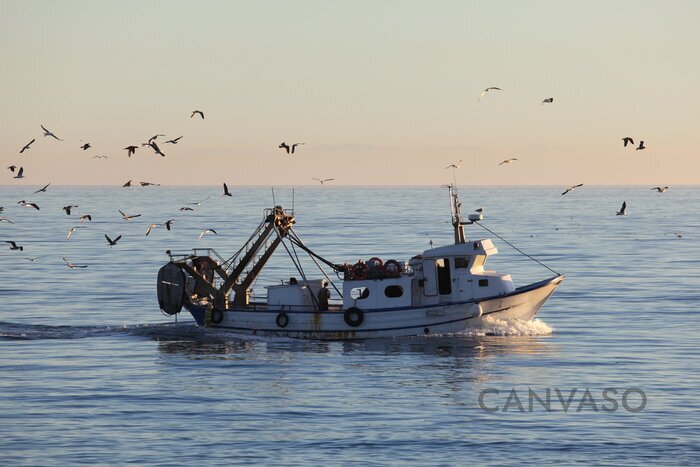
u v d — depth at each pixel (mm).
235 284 174875
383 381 135250
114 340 169500
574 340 167250
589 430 111375
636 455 102562
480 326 167875
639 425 113312
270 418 116250
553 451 104000
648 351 157375
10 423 114000
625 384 133000
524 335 170000
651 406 121312
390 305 166000
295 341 165750
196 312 175375
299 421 114938
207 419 116062
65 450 104000
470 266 167250
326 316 166250
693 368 143500
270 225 172375
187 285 175625
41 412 119062
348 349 158375
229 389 131125
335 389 130750
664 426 112812
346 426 113125
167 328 179375
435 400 124562
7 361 150875
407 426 113125
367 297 166250
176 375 139875
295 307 169250
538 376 138000
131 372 142250
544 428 112250
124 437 108688
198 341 167000
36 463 100000
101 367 146000
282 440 107688
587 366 145000
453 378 136875
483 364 146375
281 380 136375
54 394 128125
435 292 166250
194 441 107250
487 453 103375
